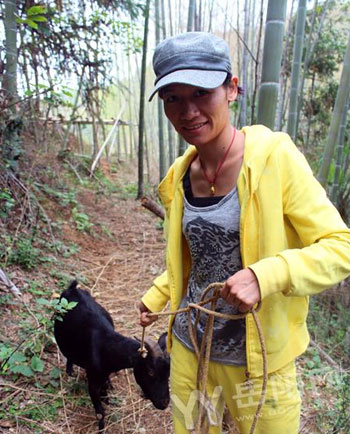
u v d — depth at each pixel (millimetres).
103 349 2281
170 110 1167
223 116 1178
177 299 1450
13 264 3627
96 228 5473
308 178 1142
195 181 1314
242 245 1196
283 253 1079
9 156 4199
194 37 1121
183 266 1464
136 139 12898
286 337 1256
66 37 5344
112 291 3938
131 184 9016
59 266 4027
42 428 2184
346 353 3104
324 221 1103
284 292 1079
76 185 6914
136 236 5621
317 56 7512
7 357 2471
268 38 2367
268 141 1168
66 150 7363
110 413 2416
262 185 1152
